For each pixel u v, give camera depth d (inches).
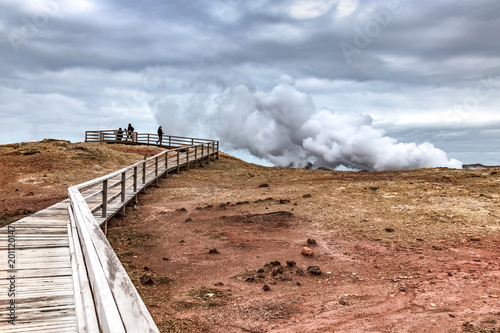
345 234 373.4
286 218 439.8
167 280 263.7
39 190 653.9
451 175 672.4
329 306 212.8
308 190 615.8
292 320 195.3
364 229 386.3
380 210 459.8
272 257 315.3
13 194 620.7
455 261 282.7
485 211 426.3
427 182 614.5
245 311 208.5
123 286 76.3
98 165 892.0
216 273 281.0
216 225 426.9
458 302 206.5
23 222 324.5
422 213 433.4
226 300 226.2
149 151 1223.5
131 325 61.2
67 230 292.4
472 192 518.3
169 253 332.2
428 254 303.6
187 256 323.6
